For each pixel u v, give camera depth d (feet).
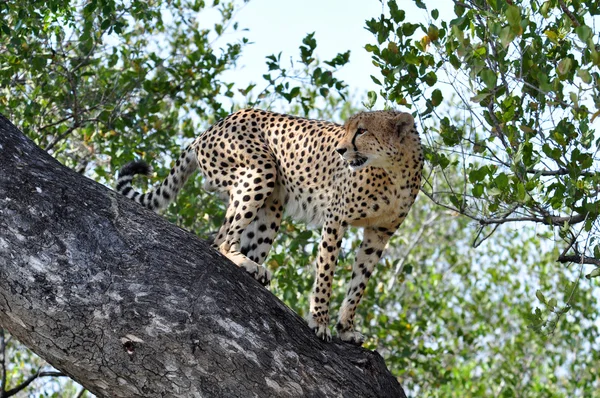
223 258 26.25
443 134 34.12
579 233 30.07
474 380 74.08
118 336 23.30
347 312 33.96
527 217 31.68
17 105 43.78
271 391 24.11
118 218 24.80
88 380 23.82
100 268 23.65
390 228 34.17
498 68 31.73
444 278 78.54
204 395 23.52
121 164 42.98
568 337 67.10
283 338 25.11
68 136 48.42
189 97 51.62
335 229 33.60
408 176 33.09
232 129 36.04
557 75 30.19
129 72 45.78
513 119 32.71
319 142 35.24
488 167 32.17
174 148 48.08
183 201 45.91
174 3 49.80
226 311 24.31
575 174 29.89
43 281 23.16
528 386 67.46
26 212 23.63
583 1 32.01
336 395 25.11
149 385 23.52
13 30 40.55
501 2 29.96
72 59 45.16
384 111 33.42
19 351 55.62
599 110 27.48
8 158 24.44
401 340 52.95
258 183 35.14
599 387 75.87
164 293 23.81
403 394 28.07
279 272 46.03
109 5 40.37
